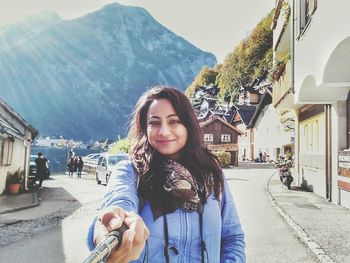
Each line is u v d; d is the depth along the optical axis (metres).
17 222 10.71
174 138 1.71
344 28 8.06
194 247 1.58
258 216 10.68
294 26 13.12
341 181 11.80
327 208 11.52
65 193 19.34
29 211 13.02
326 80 9.38
